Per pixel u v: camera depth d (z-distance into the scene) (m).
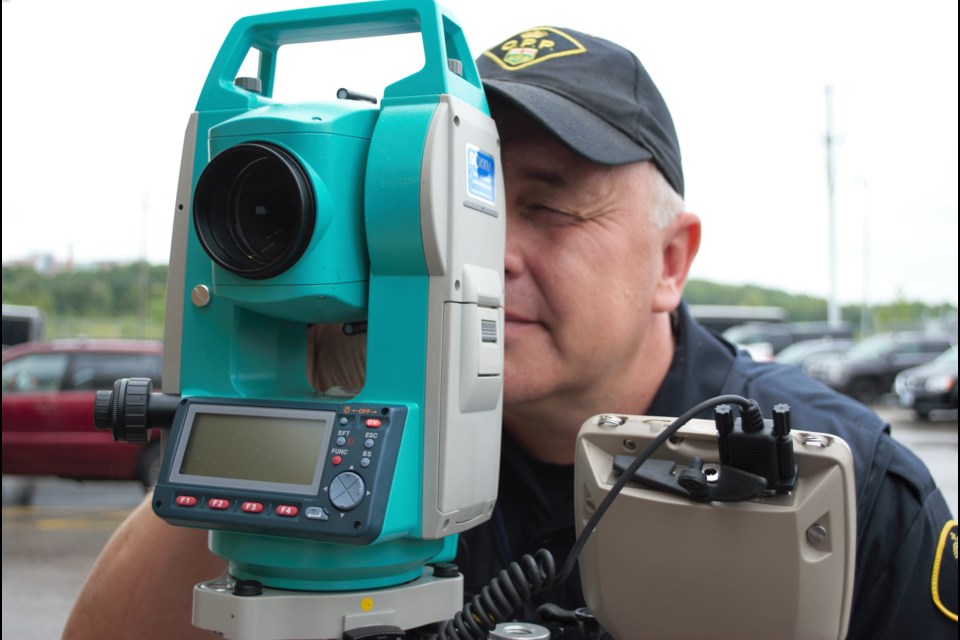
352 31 1.06
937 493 1.32
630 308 1.31
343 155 0.95
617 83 1.33
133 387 1.04
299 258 0.93
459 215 0.95
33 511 7.22
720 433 0.88
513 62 1.33
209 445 0.97
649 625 0.95
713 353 1.51
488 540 1.38
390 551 0.94
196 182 1.00
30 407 7.09
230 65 1.07
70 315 29.72
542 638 0.97
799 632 0.89
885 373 16.53
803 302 42.59
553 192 1.24
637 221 1.30
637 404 1.43
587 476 0.97
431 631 1.00
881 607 1.24
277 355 1.13
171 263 1.07
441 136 0.94
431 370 0.94
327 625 0.91
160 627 1.19
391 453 0.90
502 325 1.04
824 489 0.86
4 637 4.05
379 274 0.96
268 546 0.93
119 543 1.27
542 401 1.33
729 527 0.89
